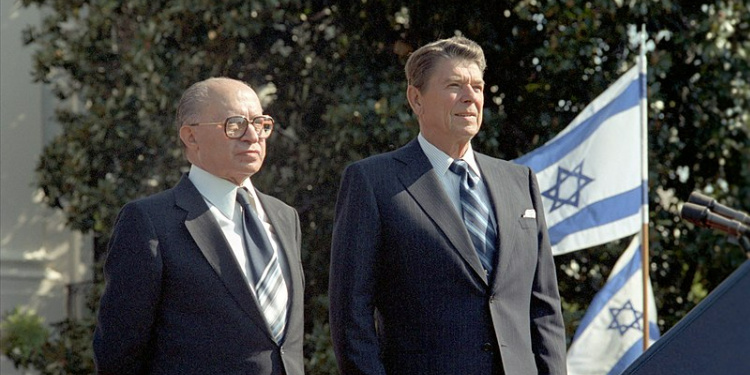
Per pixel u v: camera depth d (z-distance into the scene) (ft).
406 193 16.40
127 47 30.91
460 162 16.72
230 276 15.98
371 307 16.24
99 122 30.68
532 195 17.33
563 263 31.30
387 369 16.35
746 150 33.96
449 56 16.44
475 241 16.37
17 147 34.78
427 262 16.14
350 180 16.66
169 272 15.92
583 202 24.43
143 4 30.45
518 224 16.72
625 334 24.23
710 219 12.65
